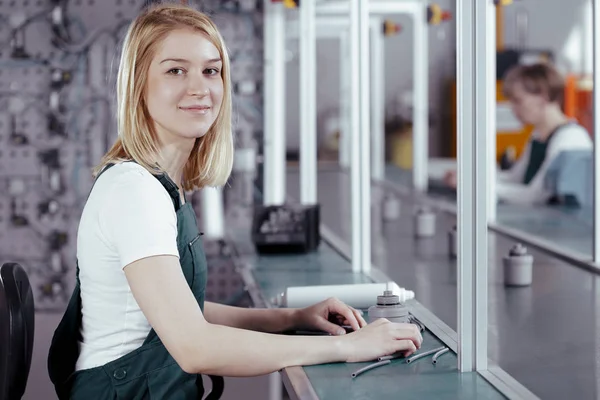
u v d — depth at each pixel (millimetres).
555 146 4711
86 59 4512
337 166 6930
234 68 4375
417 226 3561
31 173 4590
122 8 4484
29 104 4547
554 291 2295
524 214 4094
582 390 1447
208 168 1831
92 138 4555
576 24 6766
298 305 1991
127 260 1486
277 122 4250
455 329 1885
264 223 2988
